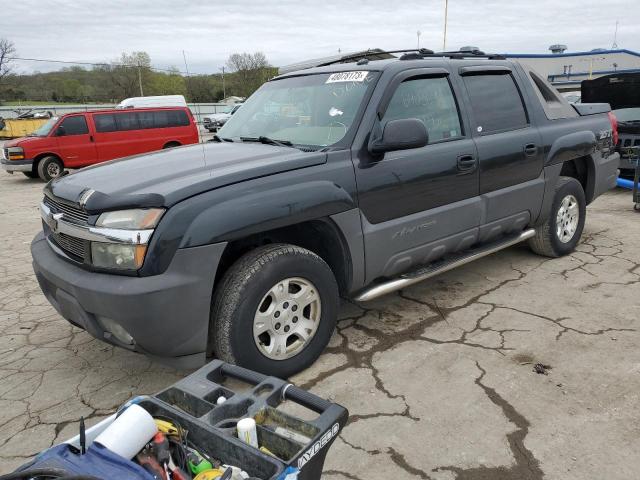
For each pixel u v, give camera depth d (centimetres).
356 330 368
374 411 273
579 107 517
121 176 297
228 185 272
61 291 285
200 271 258
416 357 327
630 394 279
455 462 233
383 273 345
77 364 338
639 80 842
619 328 356
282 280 288
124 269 256
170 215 253
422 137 318
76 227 273
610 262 489
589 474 222
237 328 274
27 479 138
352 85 354
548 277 455
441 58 396
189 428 166
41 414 284
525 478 221
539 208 454
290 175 292
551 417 262
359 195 317
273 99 401
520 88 443
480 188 392
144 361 340
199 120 4859
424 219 355
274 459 147
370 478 225
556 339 343
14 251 633
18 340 377
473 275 467
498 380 297
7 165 1378
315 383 301
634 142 823
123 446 151
